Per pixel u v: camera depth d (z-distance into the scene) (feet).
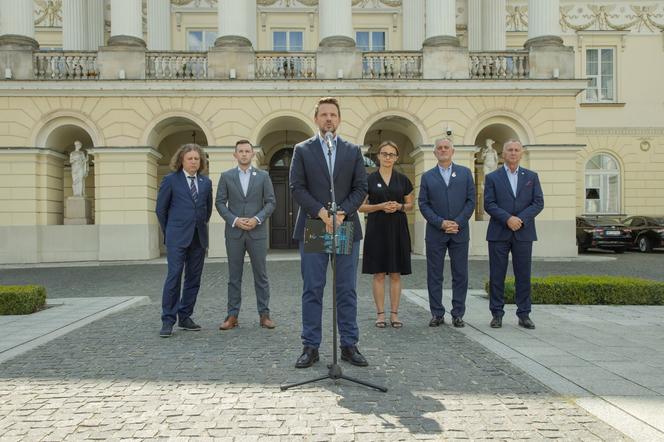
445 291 33.01
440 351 17.47
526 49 63.16
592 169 84.53
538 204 21.22
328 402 12.53
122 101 59.57
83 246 59.62
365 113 60.64
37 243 58.70
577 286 27.73
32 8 61.00
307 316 16.01
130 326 22.71
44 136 59.52
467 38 79.36
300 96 60.34
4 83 57.98
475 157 69.15
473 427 10.88
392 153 21.52
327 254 16.16
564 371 14.71
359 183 16.08
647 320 22.97
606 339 19.01
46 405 12.53
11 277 46.11
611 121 84.12
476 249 61.87
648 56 84.64
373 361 16.24
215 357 17.03
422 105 61.00
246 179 22.53
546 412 11.65
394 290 21.85
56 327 22.44
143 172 59.31
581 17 84.48
